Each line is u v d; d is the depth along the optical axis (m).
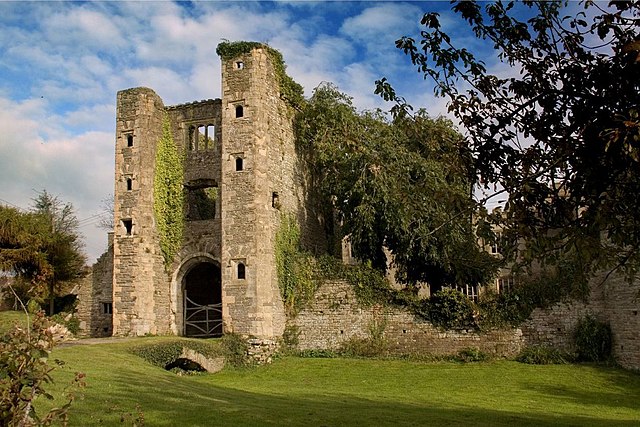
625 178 7.64
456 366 24.77
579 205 7.97
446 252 25.16
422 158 28.00
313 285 28.80
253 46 28.97
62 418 5.62
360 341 27.61
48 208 55.44
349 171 29.98
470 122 9.26
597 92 7.49
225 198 27.94
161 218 30.67
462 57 9.29
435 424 13.23
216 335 29.88
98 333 34.50
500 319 26.08
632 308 22.61
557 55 8.38
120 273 29.22
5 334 5.84
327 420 12.98
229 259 27.33
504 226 10.80
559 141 7.87
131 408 12.46
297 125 32.53
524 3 8.62
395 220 27.52
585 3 8.20
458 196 9.41
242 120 28.34
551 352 24.89
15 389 5.41
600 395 19.48
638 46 6.44
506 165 8.98
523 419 14.71
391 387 20.89
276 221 28.89
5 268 32.16
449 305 26.64
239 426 11.73
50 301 34.78
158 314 29.70
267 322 26.86
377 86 10.05
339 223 36.19
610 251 8.45
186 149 31.42
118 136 30.58
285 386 20.91
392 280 38.78
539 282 26.12
